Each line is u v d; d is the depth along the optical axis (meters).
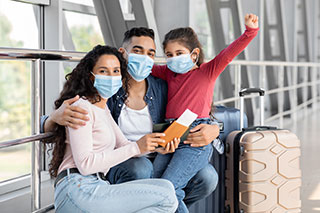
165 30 4.99
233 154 2.52
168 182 1.83
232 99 4.41
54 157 1.83
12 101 3.55
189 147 2.20
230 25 6.12
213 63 2.24
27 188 3.06
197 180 2.27
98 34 4.26
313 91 11.08
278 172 2.51
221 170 2.63
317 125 7.72
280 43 8.49
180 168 2.16
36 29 3.52
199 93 2.24
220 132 2.58
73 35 3.96
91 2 4.10
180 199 2.15
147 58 2.12
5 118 3.49
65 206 1.71
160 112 2.31
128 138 2.20
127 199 1.70
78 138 1.72
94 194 1.69
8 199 2.77
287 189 2.54
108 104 2.22
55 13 3.48
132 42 2.13
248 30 2.15
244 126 2.70
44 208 2.02
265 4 7.88
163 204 1.74
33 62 1.93
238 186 2.50
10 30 3.34
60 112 1.75
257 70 7.18
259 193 2.48
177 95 2.25
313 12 12.54
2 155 3.32
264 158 2.47
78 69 1.85
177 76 2.29
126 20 4.30
